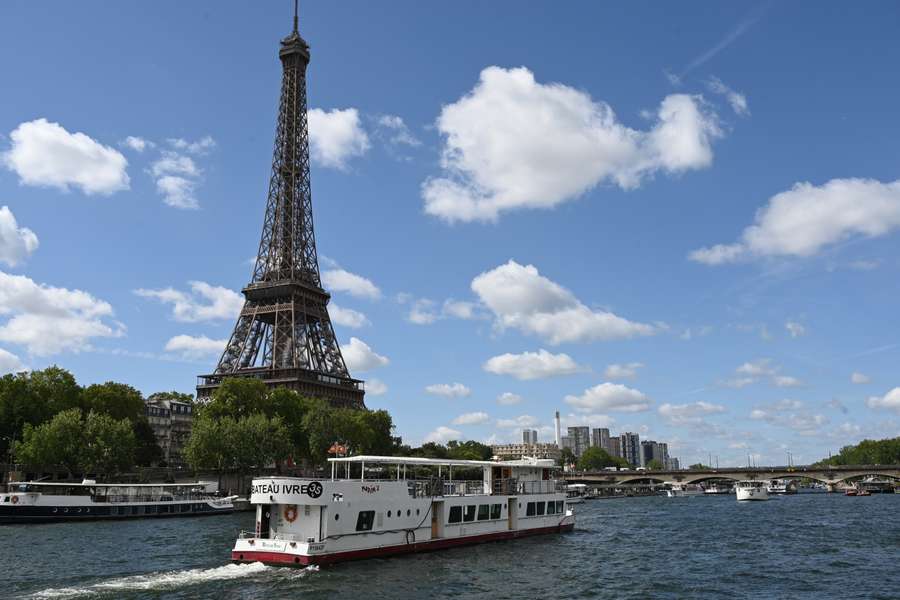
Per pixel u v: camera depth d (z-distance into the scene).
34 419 157.25
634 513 159.25
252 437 159.50
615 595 57.09
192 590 54.22
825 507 175.50
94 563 67.38
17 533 94.38
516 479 88.75
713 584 62.31
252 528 101.44
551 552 78.06
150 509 121.31
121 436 153.25
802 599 56.38
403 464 75.62
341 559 64.12
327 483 63.19
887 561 75.88
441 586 57.66
